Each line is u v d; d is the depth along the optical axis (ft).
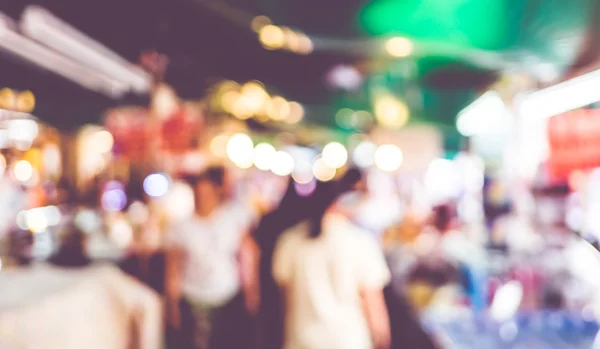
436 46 25.16
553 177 20.95
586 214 21.13
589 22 19.56
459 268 22.21
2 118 19.24
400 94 39.75
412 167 42.34
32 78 19.24
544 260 20.93
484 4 19.33
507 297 20.34
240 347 18.43
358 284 12.16
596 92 22.48
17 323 5.81
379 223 29.71
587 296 19.81
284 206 12.66
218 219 18.62
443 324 16.80
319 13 21.99
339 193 12.25
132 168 29.91
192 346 18.49
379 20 22.40
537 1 18.25
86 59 17.54
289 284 12.20
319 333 11.85
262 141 81.87
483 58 27.02
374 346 12.48
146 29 22.33
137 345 7.25
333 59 34.01
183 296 18.57
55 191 25.18
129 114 26.73
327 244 12.05
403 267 21.74
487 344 14.79
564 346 14.70
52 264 8.07
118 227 26.30
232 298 18.85
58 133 26.35
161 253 25.00
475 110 36.37
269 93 48.11
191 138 27.71
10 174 20.98
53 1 15.71
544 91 25.64
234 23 24.50
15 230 20.13
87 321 6.57
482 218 29.50
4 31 13.58
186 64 32.81
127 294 7.22
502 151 30.50
